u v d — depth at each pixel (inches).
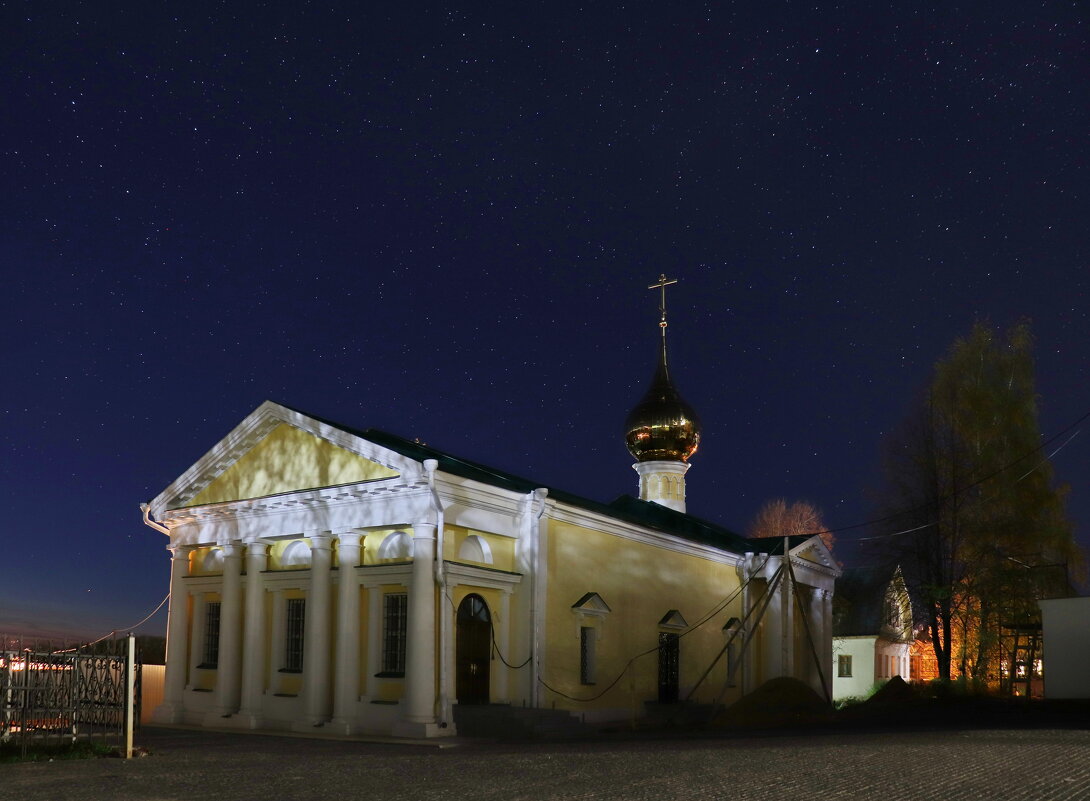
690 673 1435.8
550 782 459.5
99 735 701.9
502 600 1104.2
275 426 1174.3
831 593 1825.8
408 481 1009.5
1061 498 1743.4
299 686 1119.6
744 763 536.1
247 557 1184.2
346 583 1066.7
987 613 1733.5
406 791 435.8
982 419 1781.5
